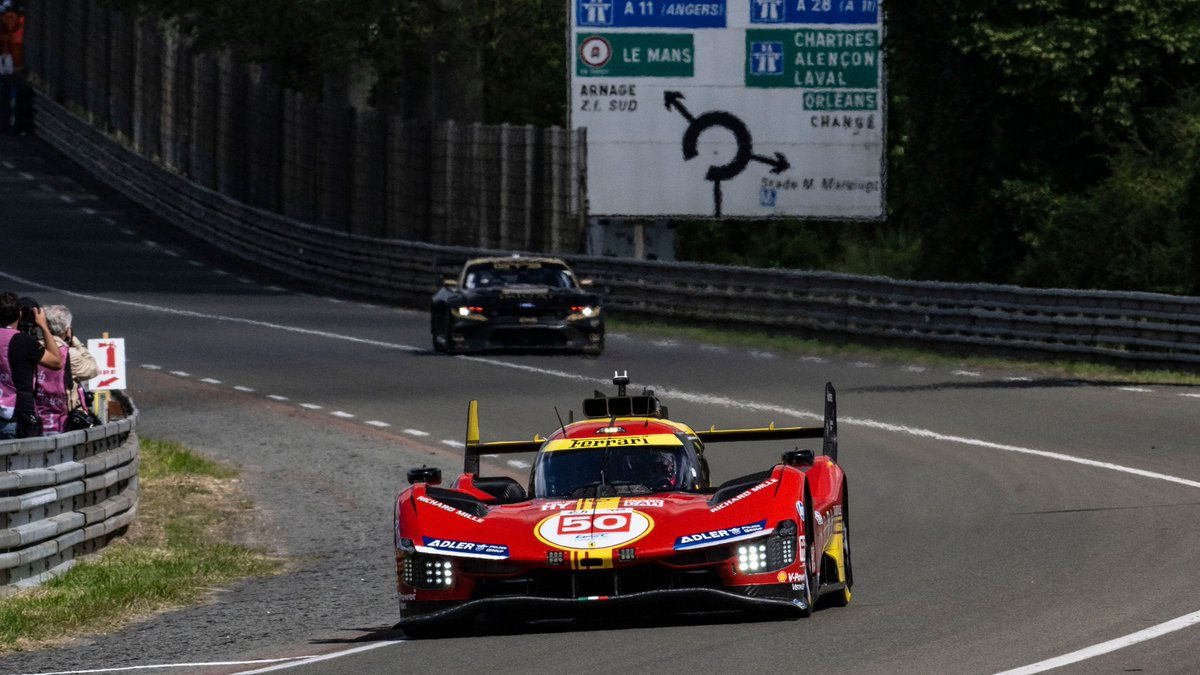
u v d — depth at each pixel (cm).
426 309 14575
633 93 14150
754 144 14250
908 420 7412
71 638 4075
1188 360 8506
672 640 3381
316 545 5678
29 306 5072
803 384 8888
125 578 4806
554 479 3925
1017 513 5116
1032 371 9038
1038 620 3381
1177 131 11700
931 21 13262
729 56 14200
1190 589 3647
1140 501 5156
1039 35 12138
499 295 10412
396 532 3694
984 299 9819
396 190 18125
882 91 14288
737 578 3484
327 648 3688
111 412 7394
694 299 12188
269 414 8419
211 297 15712
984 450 6500
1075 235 11756
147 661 3666
